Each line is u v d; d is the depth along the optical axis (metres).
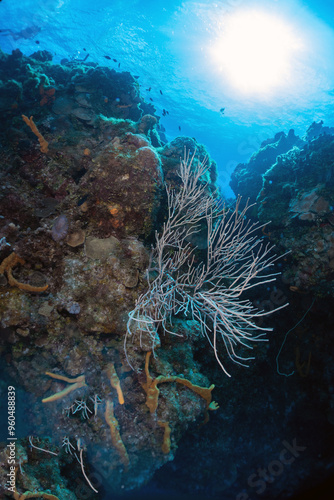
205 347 1.39
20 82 1.66
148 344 0.92
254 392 1.55
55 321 0.97
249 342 1.50
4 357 0.94
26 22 4.50
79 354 0.95
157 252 1.16
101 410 0.90
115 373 0.92
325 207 1.47
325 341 1.55
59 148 1.30
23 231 1.08
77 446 0.89
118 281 0.99
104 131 1.44
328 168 1.57
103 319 0.95
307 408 1.55
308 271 1.47
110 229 1.11
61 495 0.79
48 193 1.23
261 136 5.61
